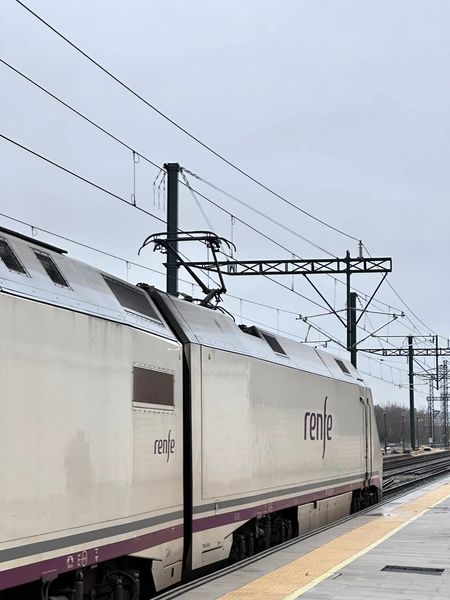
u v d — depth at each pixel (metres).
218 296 14.66
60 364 7.36
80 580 7.62
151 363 9.28
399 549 11.91
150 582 9.34
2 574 6.36
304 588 9.04
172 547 9.62
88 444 7.72
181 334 10.52
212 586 9.16
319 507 16.34
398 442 130.38
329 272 25.31
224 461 11.30
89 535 7.66
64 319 7.50
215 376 11.20
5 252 7.27
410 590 8.95
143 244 15.30
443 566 10.45
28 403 6.84
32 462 6.82
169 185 18.62
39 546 6.85
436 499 20.59
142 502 8.82
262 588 9.04
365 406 20.72
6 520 6.44
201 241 15.52
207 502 10.67
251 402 12.56
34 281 7.33
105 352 8.19
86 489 7.64
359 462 19.62
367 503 20.86
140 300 9.79
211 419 10.96
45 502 6.97
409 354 54.91
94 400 7.90
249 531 12.61
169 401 9.74
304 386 15.55
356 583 9.34
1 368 6.54
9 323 6.70
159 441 9.37
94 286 8.59
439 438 129.25
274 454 13.53
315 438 16.08
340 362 19.72
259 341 13.89
